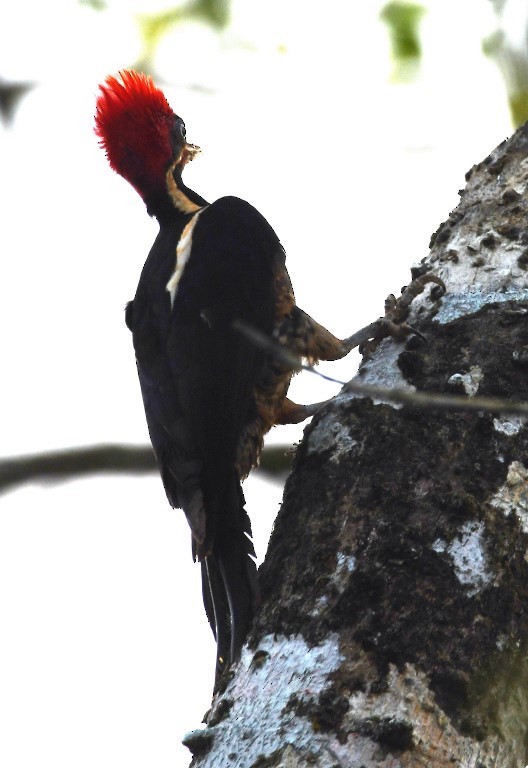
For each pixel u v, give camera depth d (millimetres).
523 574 6676
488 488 6992
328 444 7609
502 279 8617
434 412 7480
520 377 7766
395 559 6637
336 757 5801
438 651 6230
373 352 8742
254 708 6191
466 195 9742
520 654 6371
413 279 9258
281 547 7203
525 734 6234
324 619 6484
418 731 5902
